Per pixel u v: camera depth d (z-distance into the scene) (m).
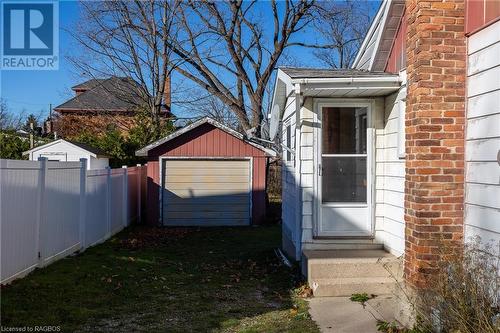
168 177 16.97
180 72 23.59
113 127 26.59
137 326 5.64
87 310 6.11
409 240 5.64
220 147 16.98
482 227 5.07
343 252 7.88
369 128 8.12
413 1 5.64
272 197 24.67
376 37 8.41
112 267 8.85
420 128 5.43
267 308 6.53
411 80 5.68
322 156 8.18
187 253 11.25
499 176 4.79
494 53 4.92
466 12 5.41
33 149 19.14
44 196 8.48
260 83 23.50
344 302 6.64
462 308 4.45
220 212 17.02
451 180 5.43
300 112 8.15
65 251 9.66
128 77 24.12
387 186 7.89
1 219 6.86
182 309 6.43
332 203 8.18
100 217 12.34
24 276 7.61
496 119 4.86
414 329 5.11
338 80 7.32
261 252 11.41
